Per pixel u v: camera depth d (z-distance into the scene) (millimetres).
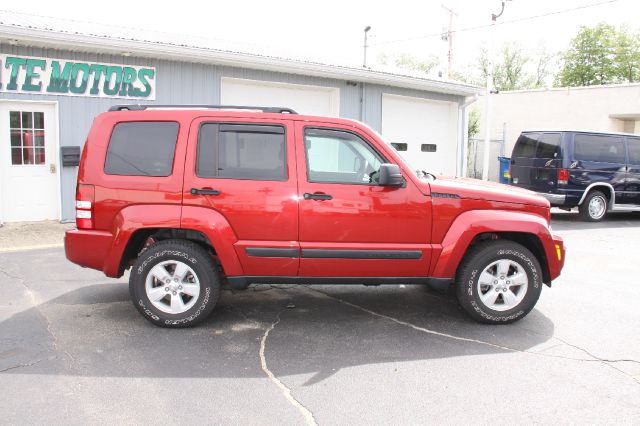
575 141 12273
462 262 4930
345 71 12875
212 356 4121
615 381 3781
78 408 3275
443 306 5535
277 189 4617
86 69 10070
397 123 15328
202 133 4656
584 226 12008
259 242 4625
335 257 4664
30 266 6871
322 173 4727
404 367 3973
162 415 3213
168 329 4703
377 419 3211
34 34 8922
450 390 3607
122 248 4586
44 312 5078
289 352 4230
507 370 3943
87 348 4227
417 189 4750
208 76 11508
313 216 4629
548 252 4949
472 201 4840
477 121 27578
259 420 3176
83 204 4637
